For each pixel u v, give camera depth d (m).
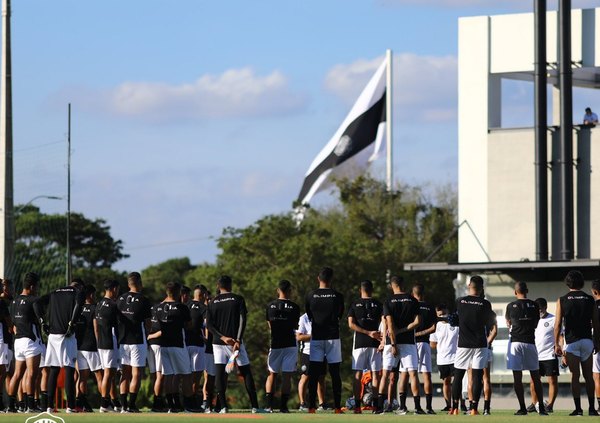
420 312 32.62
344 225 106.06
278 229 85.50
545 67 53.25
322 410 33.66
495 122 56.66
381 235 104.00
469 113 56.66
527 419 26.08
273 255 84.75
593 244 53.88
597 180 53.81
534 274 52.62
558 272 52.09
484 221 56.16
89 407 33.00
